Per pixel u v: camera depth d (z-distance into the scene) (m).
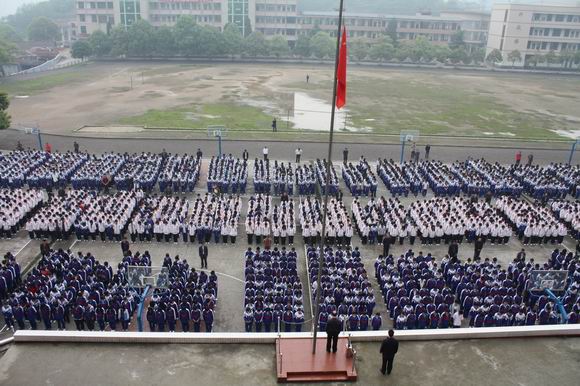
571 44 145.88
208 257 31.00
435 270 27.31
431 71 133.88
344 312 23.34
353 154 55.00
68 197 36.22
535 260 32.28
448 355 16.00
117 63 127.81
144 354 15.76
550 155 57.50
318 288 14.89
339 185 44.69
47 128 61.28
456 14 181.88
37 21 176.12
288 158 52.41
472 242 34.47
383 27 163.50
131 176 41.12
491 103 88.75
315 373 14.84
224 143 56.88
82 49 122.94
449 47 146.00
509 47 146.75
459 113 78.81
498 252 33.19
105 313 23.22
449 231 33.59
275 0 157.50
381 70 132.25
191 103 78.31
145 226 32.38
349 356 15.36
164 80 101.25
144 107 74.56
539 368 15.50
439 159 54.31
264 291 24.50
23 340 16.16
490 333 16.81
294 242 33.41
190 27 130.25
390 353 14.55
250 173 47.06
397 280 26.14
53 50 144.25
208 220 32.47
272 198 41.16
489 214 35.34
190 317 23.52
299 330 23.47
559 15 143.25
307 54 142.00
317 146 57.38
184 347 16.12
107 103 77.12
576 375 15.25
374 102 85.50
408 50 138.12
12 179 40.78
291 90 93.12
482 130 68.00
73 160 44.34
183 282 25.59
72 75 106.69
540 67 145.25
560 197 42.72
